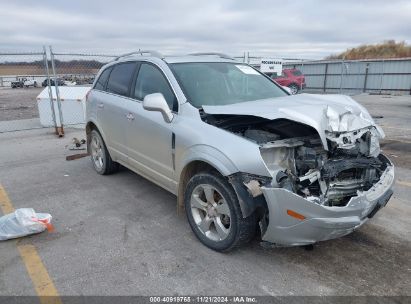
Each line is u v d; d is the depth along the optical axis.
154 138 3.95
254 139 3.18
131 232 3.77
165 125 3.74
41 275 3.04
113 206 4.44
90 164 6.28
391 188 3.33
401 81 21.80
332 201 2.96
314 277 3.01
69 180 5.43
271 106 3.38
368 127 3.50
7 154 7.16
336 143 3.06
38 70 9.80
